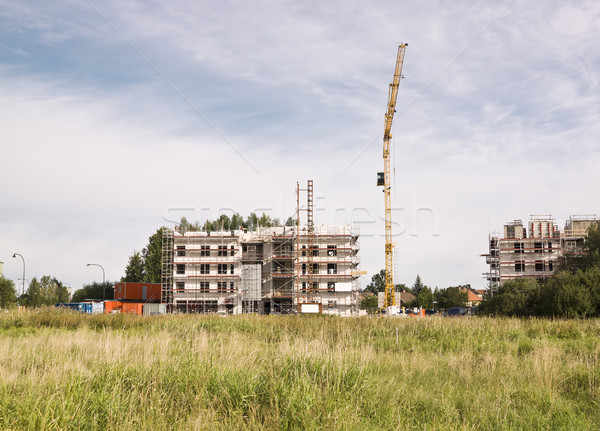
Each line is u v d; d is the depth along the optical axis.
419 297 119.12
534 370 12.01
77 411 6.97
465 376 12.08
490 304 68.56
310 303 85.75
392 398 8.98
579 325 27.53
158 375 9.09
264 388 8.34
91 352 13.33
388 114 121.38
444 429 7.54
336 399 7.80
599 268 60.78
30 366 11.05
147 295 98.12
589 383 11.00
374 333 24.17
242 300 87.56
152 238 113.81
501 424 7.89
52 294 126.44
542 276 88.38
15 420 6.59
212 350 11.59
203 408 7.54
